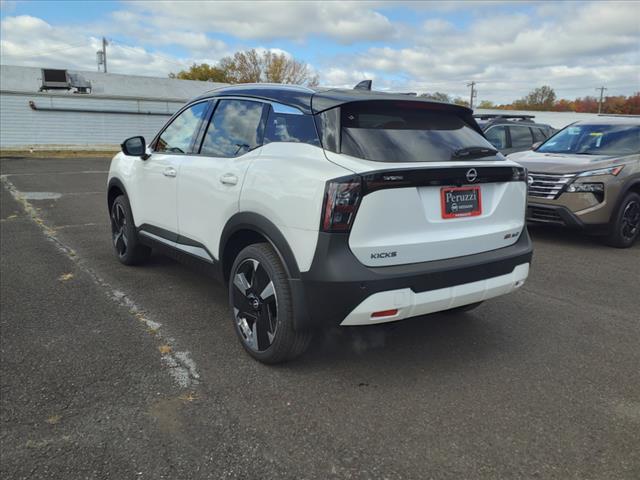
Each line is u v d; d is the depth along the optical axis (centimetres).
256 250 313
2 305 418
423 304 283
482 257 310
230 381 302
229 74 6212
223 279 362
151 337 362
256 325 321
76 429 252
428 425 262
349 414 270
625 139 730
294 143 303
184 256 409
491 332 386
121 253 541
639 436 255
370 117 300
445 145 308
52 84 3025
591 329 394
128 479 218
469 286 301
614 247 675
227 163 347
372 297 266
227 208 338
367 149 279
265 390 293
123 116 3125
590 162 668
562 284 510
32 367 313
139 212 476
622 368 329
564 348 359
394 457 236
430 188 286
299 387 297
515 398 290
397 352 348
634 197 666
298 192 279
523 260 333
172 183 410
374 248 269
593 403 286
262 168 310
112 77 3519
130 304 427
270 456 235
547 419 269
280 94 334
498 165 315
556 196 662
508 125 1073
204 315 407
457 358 340
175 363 323
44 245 635
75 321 388
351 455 237
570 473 227
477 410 277
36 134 2886
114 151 2938
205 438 247
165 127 457
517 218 338
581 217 650
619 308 441
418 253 284
